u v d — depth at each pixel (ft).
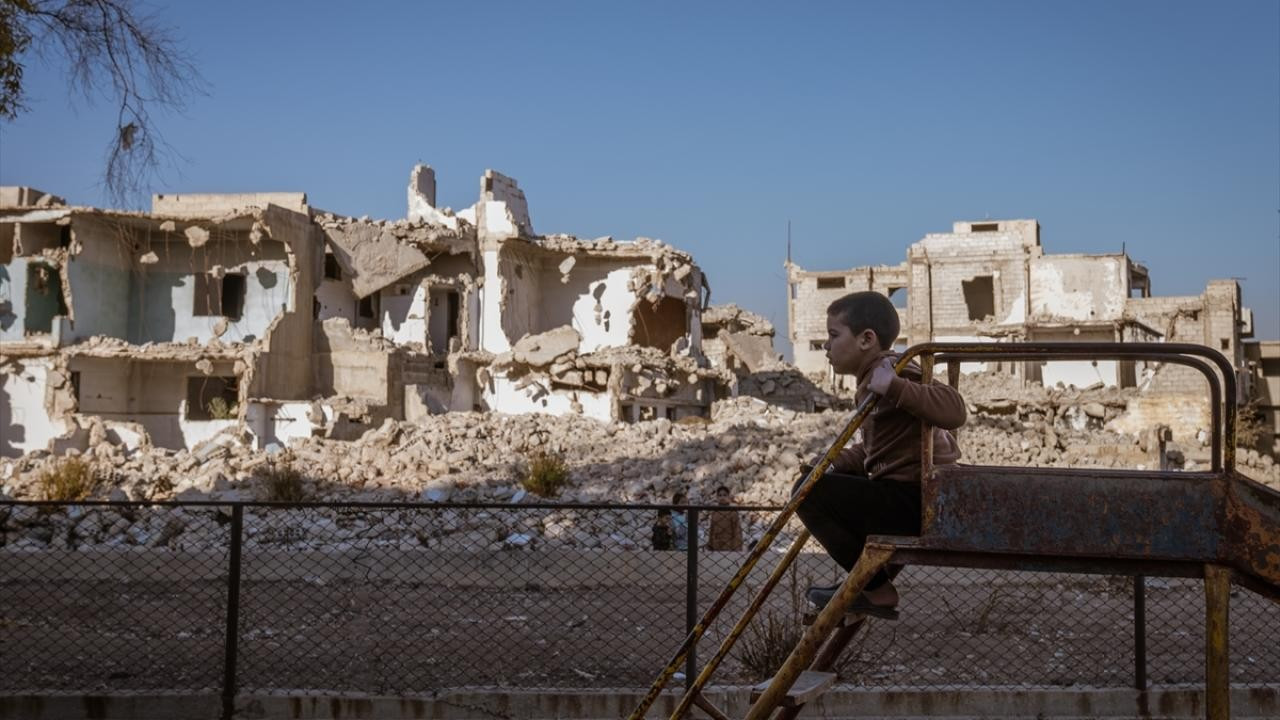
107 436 112.57
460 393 134.00
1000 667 29.53
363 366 127.65
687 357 138.31
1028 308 198.49
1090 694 26.27
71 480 73.97
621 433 88.84
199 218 124.57
